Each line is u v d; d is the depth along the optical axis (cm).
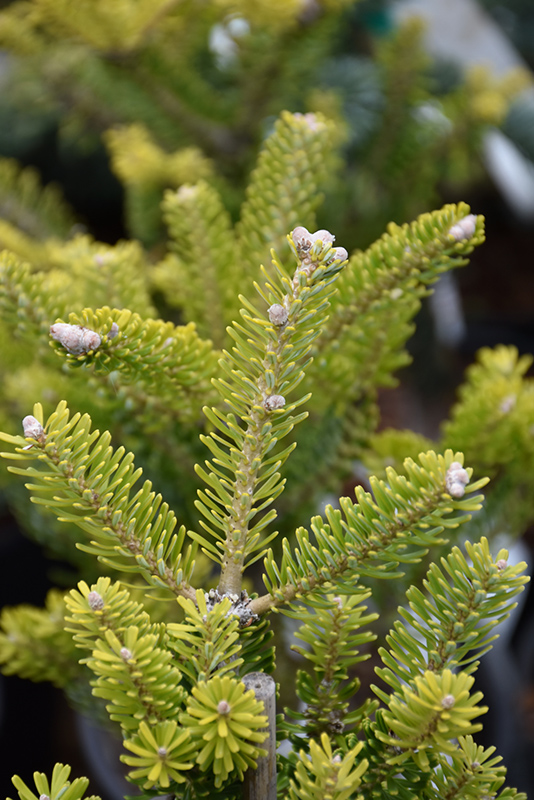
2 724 117
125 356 54
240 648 50
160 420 62
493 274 257
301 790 50
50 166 223
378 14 124
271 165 63
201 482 67
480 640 51
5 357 71
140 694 49
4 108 179
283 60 93
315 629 53
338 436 67
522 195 178
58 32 85
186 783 51
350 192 104
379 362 65
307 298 48
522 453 68
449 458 49
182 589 51
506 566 49
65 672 68
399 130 105
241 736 49
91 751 99
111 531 50
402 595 72
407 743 49
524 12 175
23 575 131
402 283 59
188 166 89
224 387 50
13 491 70
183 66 100
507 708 100
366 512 50
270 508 67
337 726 54
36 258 80
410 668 51
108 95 102
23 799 49
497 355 72
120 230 261
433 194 109
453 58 128
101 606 49
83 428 50
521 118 110
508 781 96
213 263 66
